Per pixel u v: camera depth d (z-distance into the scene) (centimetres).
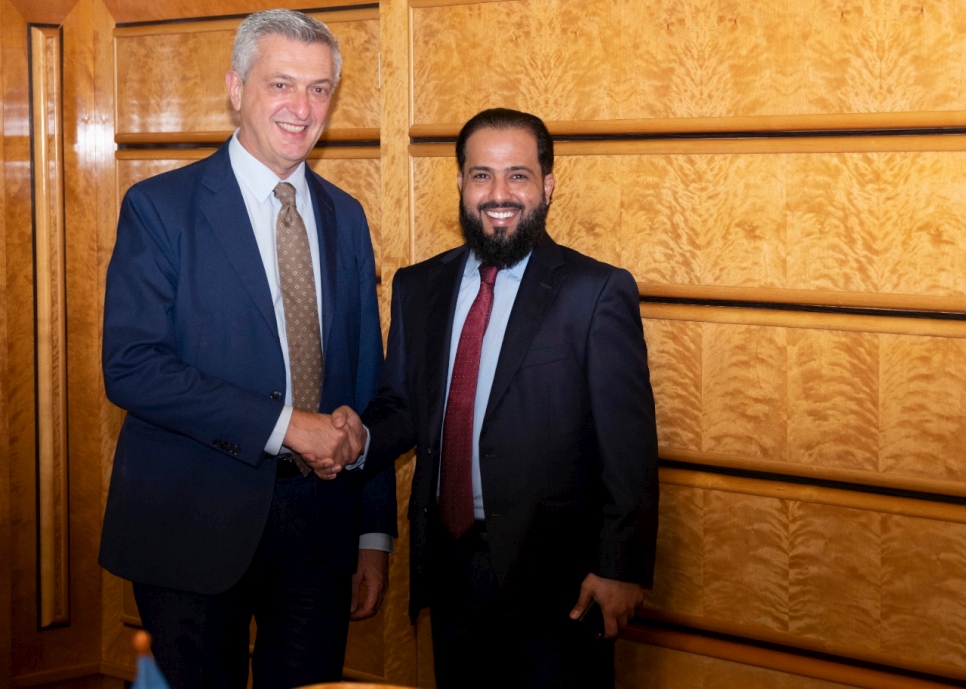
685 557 211
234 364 171
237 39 175
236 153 179
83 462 276
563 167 215
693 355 206
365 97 240
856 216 189
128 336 166
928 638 190
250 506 169
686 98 203
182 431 166
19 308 266
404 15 230
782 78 194
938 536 187
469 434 174
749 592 205
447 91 228
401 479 241
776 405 199
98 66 268
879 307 189
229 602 174
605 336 171
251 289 171
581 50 212
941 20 179
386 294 240
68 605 277
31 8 261
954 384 184
